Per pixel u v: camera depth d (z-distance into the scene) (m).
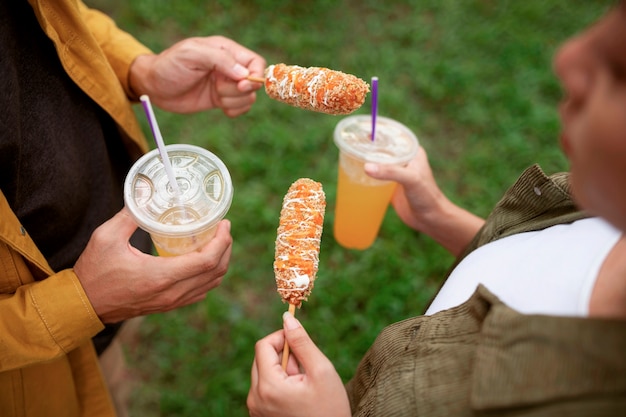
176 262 0.51
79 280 0.52
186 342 1.05
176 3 1.61
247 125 1.39
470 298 0.41
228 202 0.54
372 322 1.08
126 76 0.71
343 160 0.73
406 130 0.72
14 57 0.52
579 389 0.32
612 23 0.28
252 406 0.47
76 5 0.58
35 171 0.55
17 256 0.52
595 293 0.37
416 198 0.67
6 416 0.57
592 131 0.28
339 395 0.45
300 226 0.54
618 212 0.29
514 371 0.34
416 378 0.40
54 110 0.57
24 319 0.50
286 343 0.48
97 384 0.65
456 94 1.50
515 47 1.61
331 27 1.63
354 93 0.61
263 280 1.14
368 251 1.18
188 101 0.73
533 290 0.40
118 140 0.70
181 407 0.97
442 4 1.72
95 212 0.65
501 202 0.51
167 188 0.54
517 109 1.46
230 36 1.57
